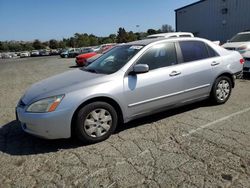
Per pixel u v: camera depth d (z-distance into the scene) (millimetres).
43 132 3959
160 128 4754
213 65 5559
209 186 2990
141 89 4547
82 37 82750
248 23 20141
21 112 4137
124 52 5004
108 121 4328
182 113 5488
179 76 4992
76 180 3270
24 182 3287
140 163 3576
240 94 6895
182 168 3391
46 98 3996
